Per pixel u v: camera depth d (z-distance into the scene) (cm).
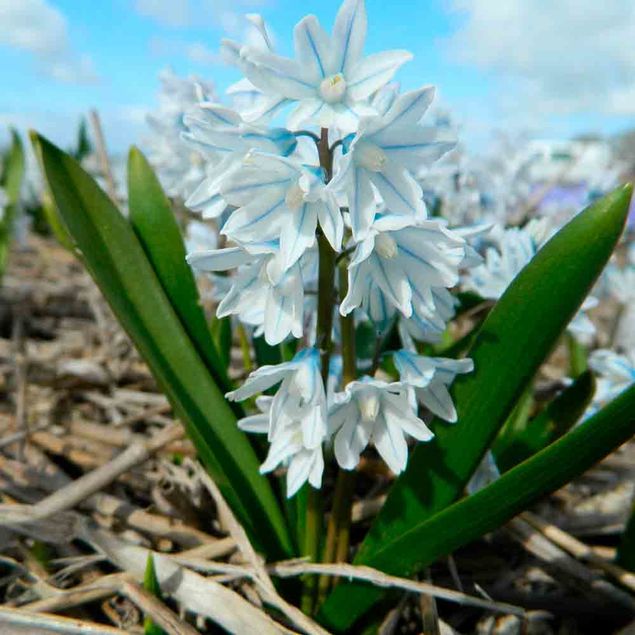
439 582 16
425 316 11
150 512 17
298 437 12
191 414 13
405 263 11
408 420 11
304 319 15
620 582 15
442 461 12
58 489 18
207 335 15
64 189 13
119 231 14
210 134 10
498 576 16
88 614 14
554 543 16
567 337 23
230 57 10
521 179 25
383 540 13
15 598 14
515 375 12
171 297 15
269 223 10
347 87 10
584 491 20
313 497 13
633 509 15
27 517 15
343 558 13
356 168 10
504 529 16
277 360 17
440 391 12
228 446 14
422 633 14
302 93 10
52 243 53
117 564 14
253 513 14
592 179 25
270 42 10
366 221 10
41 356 26
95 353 28
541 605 15
